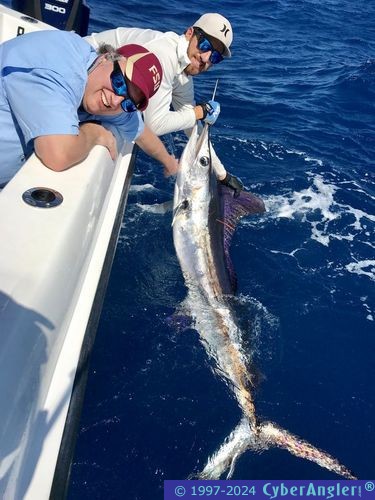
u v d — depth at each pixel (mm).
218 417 1375
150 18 4336
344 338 1680
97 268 1200
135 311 1617
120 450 1260
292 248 2047
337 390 1511
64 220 975
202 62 1967
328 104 3420
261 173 2529
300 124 3100
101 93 1184
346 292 1865
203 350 1549
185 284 1762
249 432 1357
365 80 3828
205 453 1294
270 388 1489
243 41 4527
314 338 1667
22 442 784
